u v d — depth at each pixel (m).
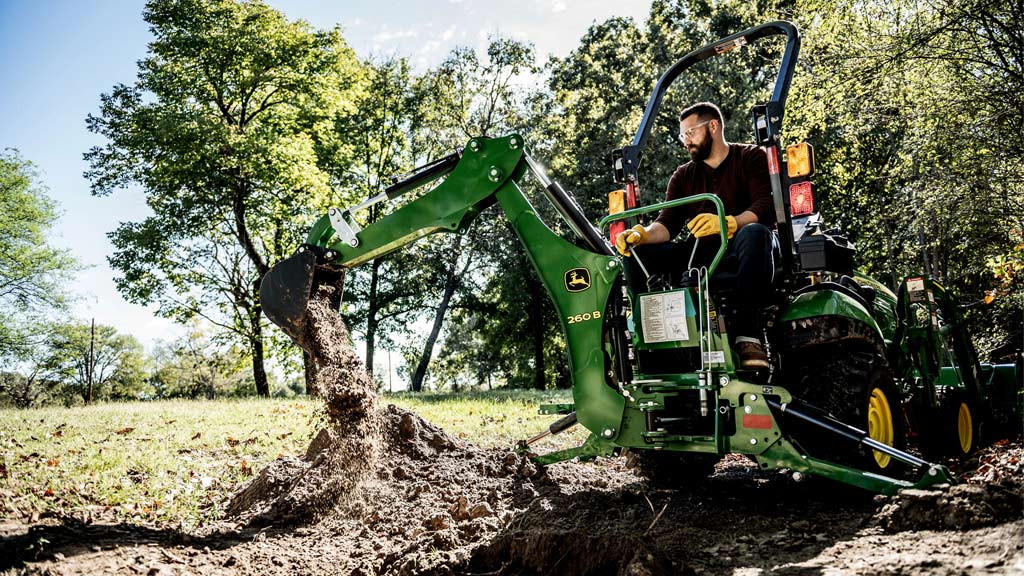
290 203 24.16
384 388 39.16
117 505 4.81
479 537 3.90
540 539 3.33
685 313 4.09
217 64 22.58
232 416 8.76
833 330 4.16
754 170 4.56
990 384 6.82
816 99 13.46
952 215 12.45
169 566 3.57
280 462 5.25
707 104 4.74
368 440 4.73
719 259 4.08
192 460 6.15
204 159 21.69
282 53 23.31
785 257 4.41
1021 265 8.85
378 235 4.77
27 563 3.45
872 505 3.94
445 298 32.97
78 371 55.00
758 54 23.78
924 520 3.22
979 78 11.61
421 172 4.87
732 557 3.18
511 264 30.39
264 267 24.11
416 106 30.84
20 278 34.72
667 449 4.20
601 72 27.44
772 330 4.34
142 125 21.50
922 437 5.54
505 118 30.05
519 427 8.22
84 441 6.89
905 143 12.83
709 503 4.25
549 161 26.70
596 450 4.48
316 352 4.68
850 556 2.96
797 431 4.10
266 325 25.69
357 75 26.33
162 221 23.86
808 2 13.16
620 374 4.39
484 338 35.44
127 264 24.34
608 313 4.44
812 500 4.19
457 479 5.14
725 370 4.02
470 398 14.30
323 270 4.85
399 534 4.17
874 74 12.12
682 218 4.89
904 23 12.01
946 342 6.25
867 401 4.09
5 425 7.94
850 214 23.12
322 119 25.27
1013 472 4.24
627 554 3.04
